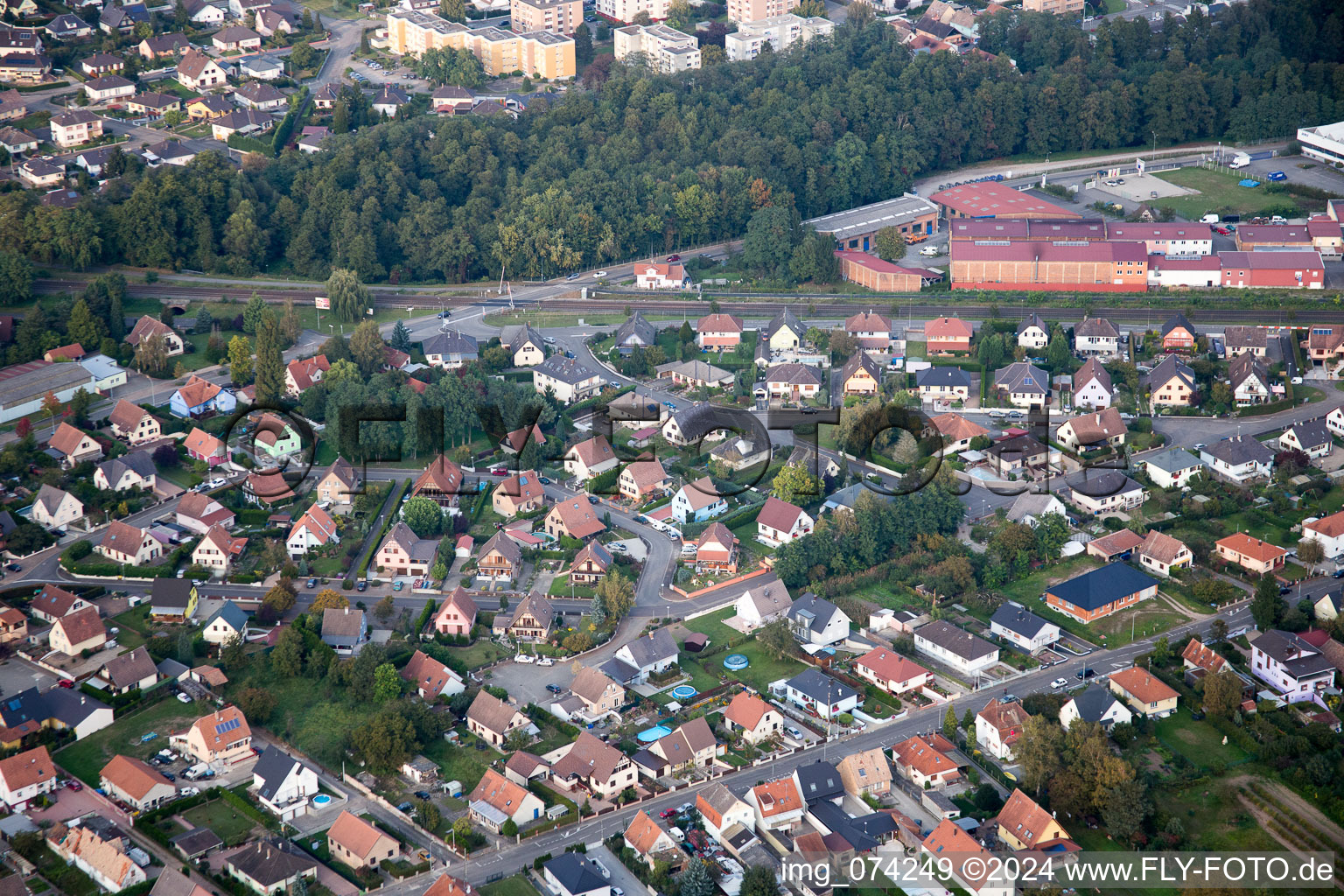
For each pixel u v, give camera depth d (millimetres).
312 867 194875
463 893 187125
